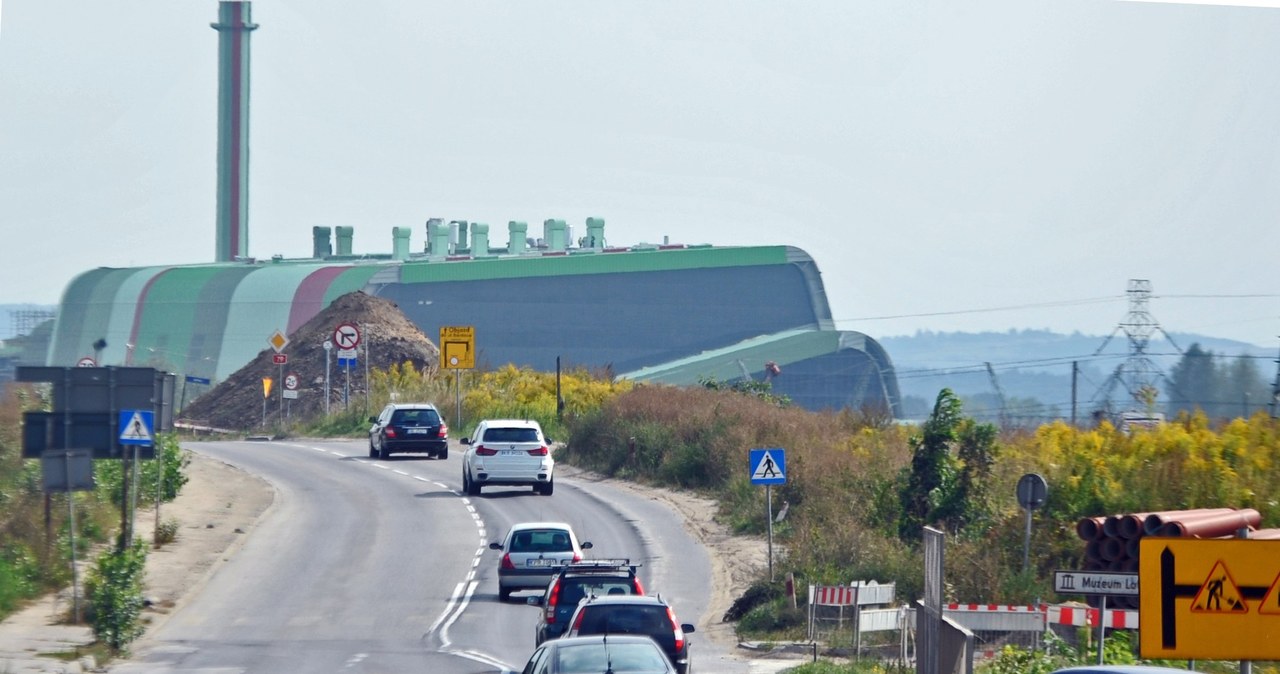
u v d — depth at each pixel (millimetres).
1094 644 83375
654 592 120812
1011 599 105125
